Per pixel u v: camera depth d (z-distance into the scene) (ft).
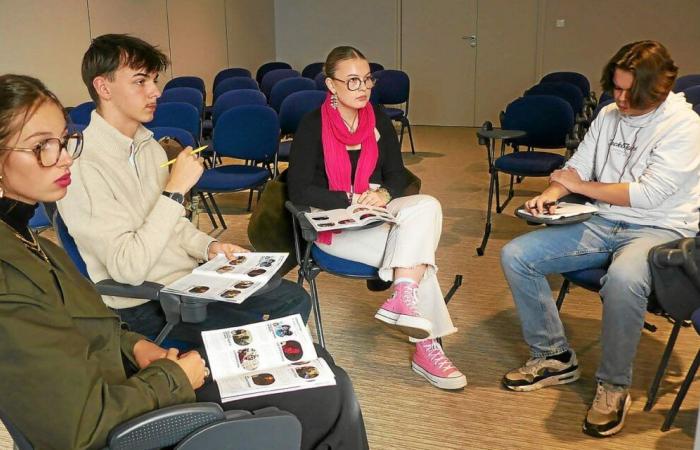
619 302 6.84
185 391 3.97
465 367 8.56
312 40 32.50
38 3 17.83
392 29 30.94
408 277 7.66
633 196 7.46
